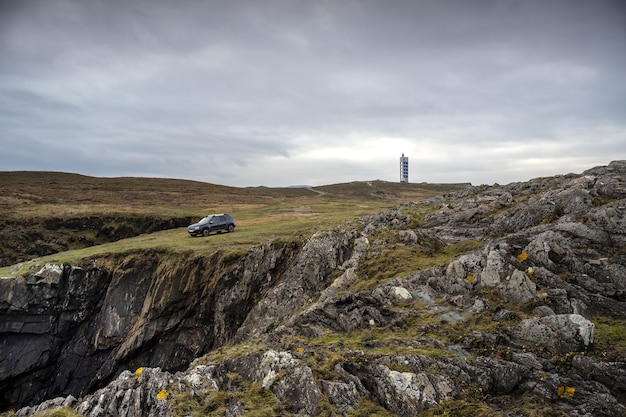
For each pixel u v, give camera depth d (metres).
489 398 9.66
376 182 184.50
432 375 10.25
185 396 10.05
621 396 9.36
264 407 9.60
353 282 20.08
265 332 20.47
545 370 10.40
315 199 107.00
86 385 31.84
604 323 12.20
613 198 19.42
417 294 16.11
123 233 57.03
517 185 30.06
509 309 13.50
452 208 27.64
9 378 30.48
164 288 31.77
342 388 9.89
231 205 82.44
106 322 32.44
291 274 25.84
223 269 31.58
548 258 15.30
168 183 114.38
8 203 62.25
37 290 32.09
